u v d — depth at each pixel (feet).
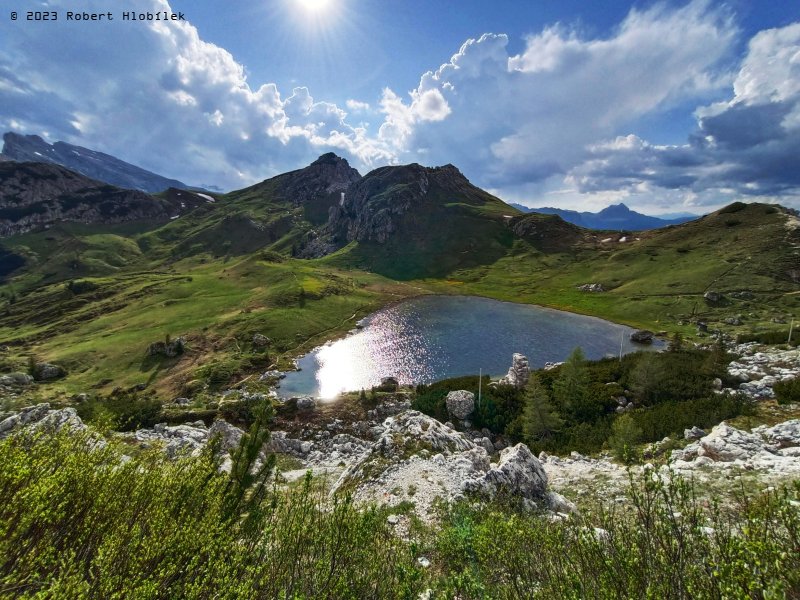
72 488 15.93
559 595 16.62
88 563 14.51
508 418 140.56
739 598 11.69
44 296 518.37
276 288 411.95
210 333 310.86
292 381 229.66
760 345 168.35
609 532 17.84
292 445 122.72
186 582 13.99
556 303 426.92
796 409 95.35
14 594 12.37
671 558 15.05
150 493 18.16
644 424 100.68
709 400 106.01
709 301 363.35
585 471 74.90
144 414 144.87
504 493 53.16
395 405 159.53
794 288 363.56
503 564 21.67
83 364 277.64
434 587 22.85
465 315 380.99
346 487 60.59
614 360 185.57
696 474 57.06
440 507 49.44
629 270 485.97
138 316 374.43
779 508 14.11
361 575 19.42
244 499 25.50
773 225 479.82
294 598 14.70
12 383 246.68
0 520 12.81
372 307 405.18
